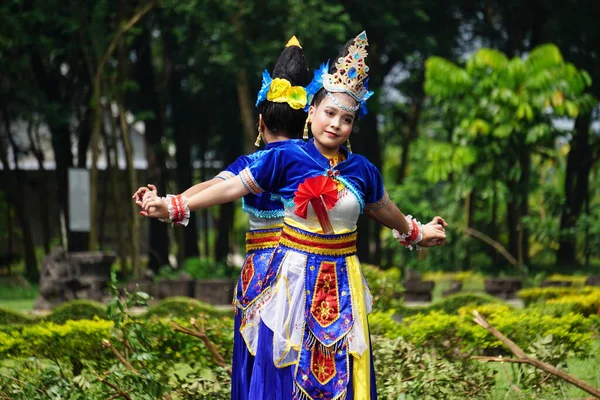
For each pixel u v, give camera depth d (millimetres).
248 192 4055
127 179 22062
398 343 5871
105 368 6676
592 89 26344
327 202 3953
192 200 3951
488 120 20656
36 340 6934
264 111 4453
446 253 24516
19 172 25094
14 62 21500
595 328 8305
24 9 22031
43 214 25250
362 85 4086
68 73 24906
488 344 7137
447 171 20938
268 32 21141
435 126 31359
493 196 21453
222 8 20375
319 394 3898
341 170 4090
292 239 4043
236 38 20656
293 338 3941
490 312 8844
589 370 6758
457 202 23359
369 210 4328
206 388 5730
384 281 9414
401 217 4402
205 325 6684
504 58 20500
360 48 4055
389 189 24891
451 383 5742
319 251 4012
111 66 21891
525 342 7211
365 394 3895
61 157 24812
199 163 33500
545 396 5867
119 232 22438
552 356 6051
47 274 16047
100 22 20844
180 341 6406
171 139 28953
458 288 18750
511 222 24141
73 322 7176
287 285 3996
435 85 20781
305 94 4312
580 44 26156
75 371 6930
